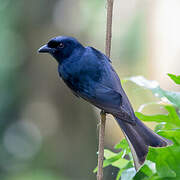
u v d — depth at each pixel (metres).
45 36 16.62
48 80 17.22
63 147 17.75
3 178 16.44
